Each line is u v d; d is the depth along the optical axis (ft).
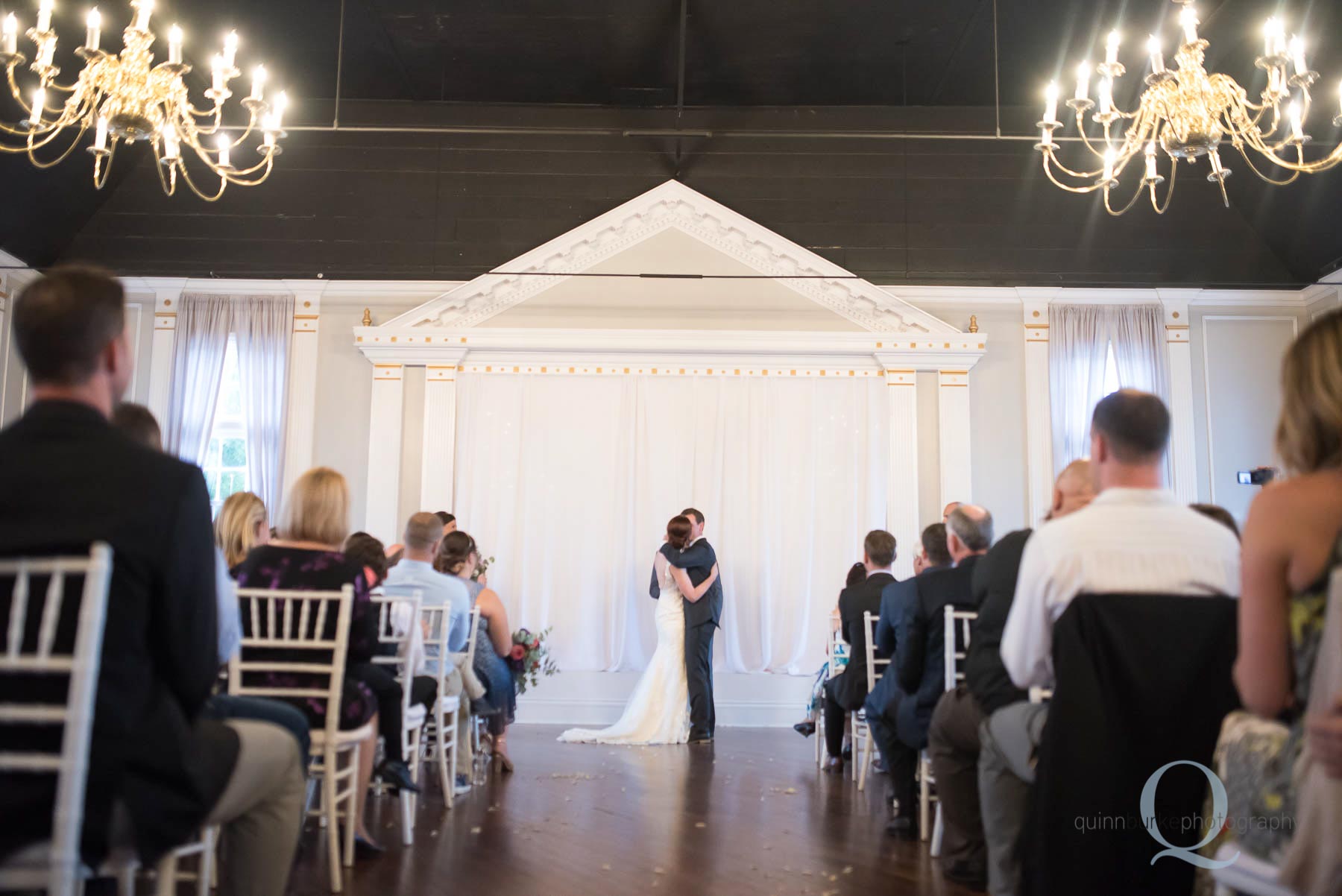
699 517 25.05
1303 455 5.32
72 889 5.37
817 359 27.89
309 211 28.27
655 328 27.94
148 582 5.49
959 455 27.45
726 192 28.63
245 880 6.91
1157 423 7.46
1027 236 28.48
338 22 24.95
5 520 5.36
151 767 5.41
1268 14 22.86
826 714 19.26
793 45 26.27
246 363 27.81
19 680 5.28
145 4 16.48
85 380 5.78
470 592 17.75
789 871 11.53
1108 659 6.75
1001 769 8.77
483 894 10.42
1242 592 5.39
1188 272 28.30
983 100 28.68
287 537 10.78
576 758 20.56
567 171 28.60
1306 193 26.11
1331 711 4.70
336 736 10.28
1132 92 27.40
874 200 28.55
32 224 26.22
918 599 12.22
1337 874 4.73
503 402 27.73
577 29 25.61
